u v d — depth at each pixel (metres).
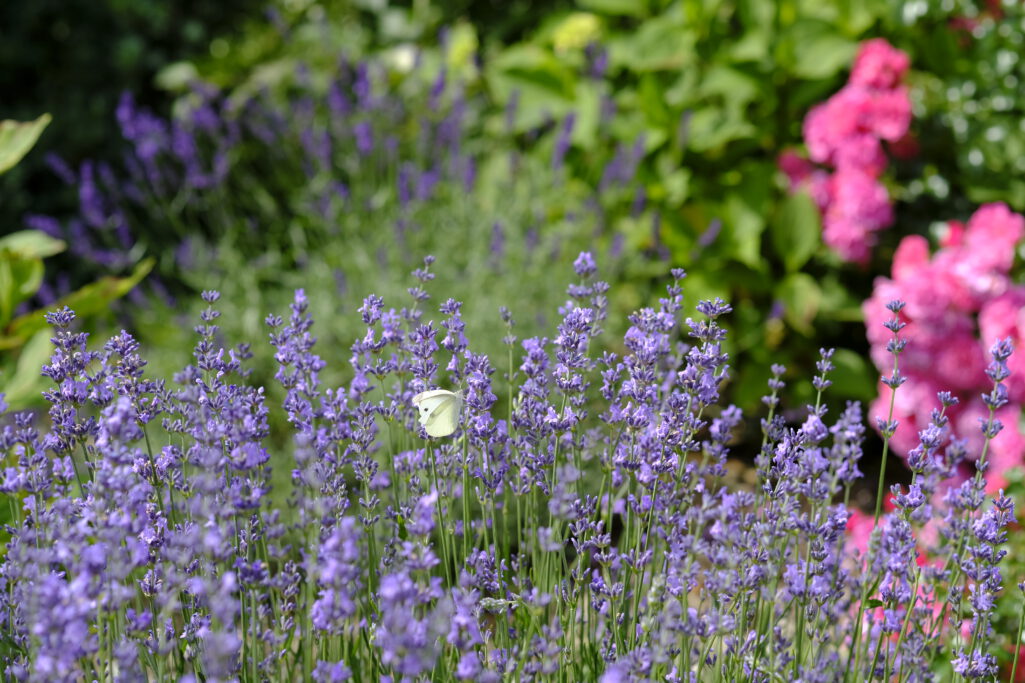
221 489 1.99
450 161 5.85
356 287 5.09
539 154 6.21
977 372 4.44
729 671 2.12
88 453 2.17
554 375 2.50
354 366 2.42
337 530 1.75
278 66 6.95
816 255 5.55
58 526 1.85
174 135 6.54
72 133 7.18
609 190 5.61
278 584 2.04
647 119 5.91
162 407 2.25
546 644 1.89
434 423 2.22
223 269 5.48
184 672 2.09
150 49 7.79
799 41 5.69
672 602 1.88
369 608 2.19
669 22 5.97
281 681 2.18
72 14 7.46
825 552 2.15
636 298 5.63
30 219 5.54
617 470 2.40
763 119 5.82
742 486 4.68
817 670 1.96
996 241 4.45
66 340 2.17
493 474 2.27
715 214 5.60
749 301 5.61
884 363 4.73
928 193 5.46
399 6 8.02
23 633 2.00
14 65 7.36
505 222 5.38
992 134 5.15
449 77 6.91
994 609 2.52
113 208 6.86
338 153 6.31
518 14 7.79
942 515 2.43
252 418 2.06
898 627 2.09
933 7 5.42
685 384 2.21
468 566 2.20
